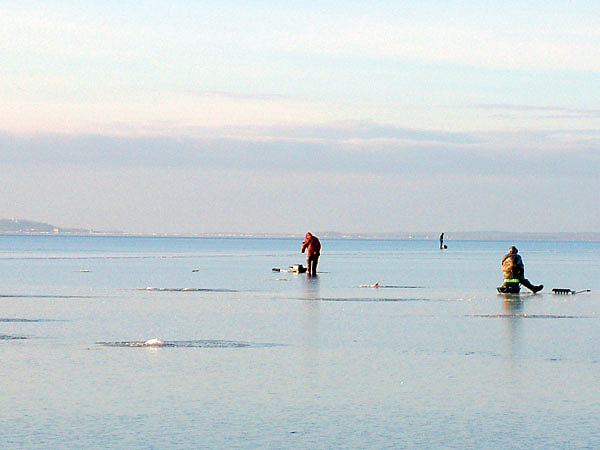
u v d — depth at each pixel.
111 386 33.25
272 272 124.06
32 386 33.12
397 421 28.67
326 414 29.47
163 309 62.94
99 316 57.53
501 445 26.12
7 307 64.00
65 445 25.64
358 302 70.56
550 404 31.02
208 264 154.38
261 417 28.98
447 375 35.94
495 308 66.06
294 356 40.38
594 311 63.81
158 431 27.19
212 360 39.09
